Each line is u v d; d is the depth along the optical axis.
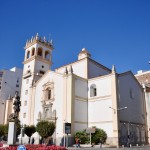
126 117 43.91
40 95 50.38
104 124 41.97
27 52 62.31
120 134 40.25
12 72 81.12
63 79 45.25
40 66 59.09
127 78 47.78
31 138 47.25
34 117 49.75
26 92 56.56
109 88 43.28
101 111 43.16
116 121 40.06
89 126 44.19
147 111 52.59
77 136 39.56
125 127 42.62
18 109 27.75
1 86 76.44
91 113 44.72
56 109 44.53
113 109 41.16
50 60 62.03
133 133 45.09
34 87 52.81
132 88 49.16
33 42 60.53
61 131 41.62
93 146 36.78
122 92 44.47
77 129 41.66
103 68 55.38
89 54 55.81
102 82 44.94
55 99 45.66
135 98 49.47
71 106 41.47
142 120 50.28
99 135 39.34
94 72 51.78
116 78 43.47
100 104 43.78
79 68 51.62
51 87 47.66
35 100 51.25
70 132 37.00
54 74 48.22
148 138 50.38
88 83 47.38
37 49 59.84
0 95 75.00
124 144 40.62
